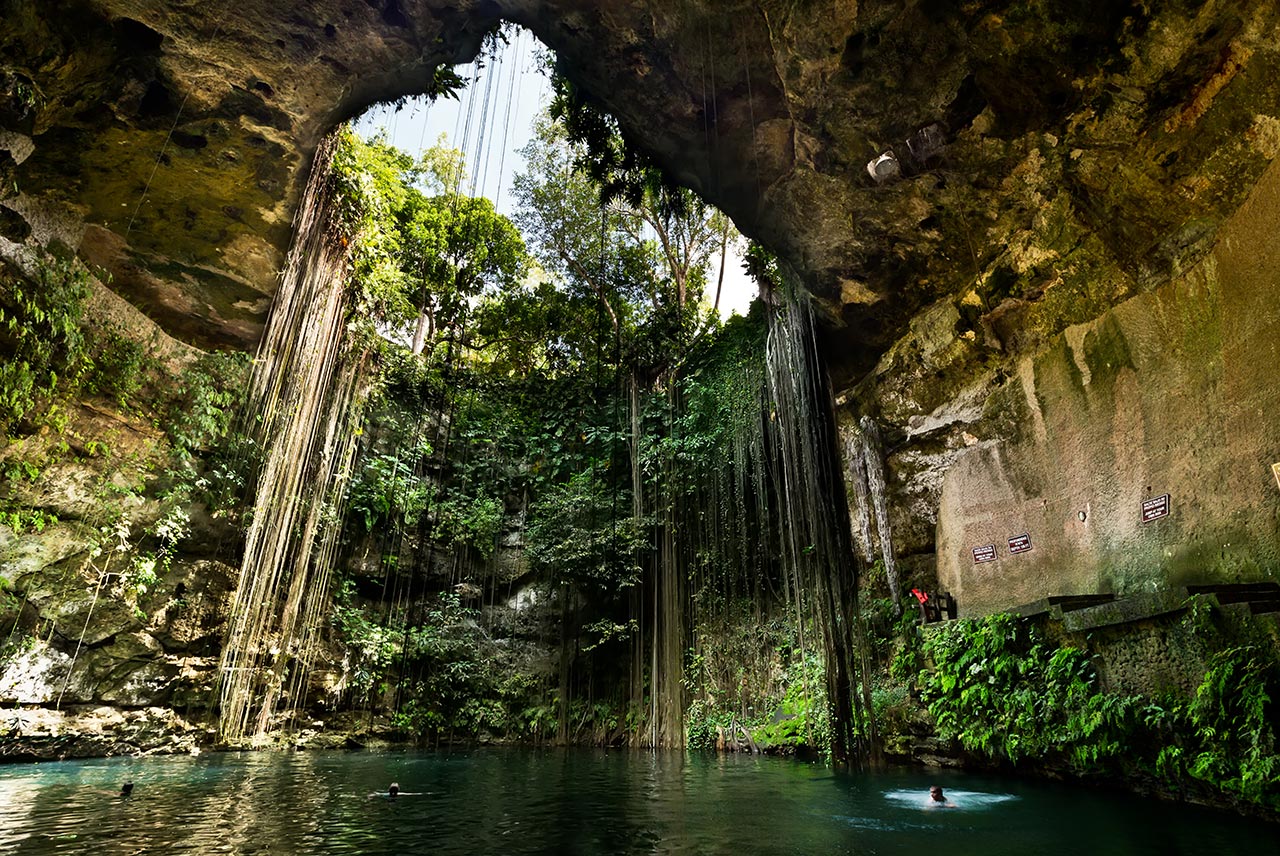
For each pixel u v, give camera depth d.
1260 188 4.66
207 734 8.00
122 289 8.32
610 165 8.61
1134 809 4.16
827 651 7.41
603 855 2.93
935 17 5.27
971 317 7.13
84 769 5.94
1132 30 4.81
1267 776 3.63
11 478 6.70
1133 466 5.59
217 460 8.63
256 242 8.20
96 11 5.82
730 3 5.88
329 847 3.01
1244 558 4.59
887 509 8.42
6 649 6.56
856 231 7.23
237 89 6.77
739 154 7.32
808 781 5.69
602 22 6.53
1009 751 5.72
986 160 6.10
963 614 7.47
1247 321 4.70
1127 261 5.71
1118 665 4.96
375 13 6.45
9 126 5.96
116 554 7.52
